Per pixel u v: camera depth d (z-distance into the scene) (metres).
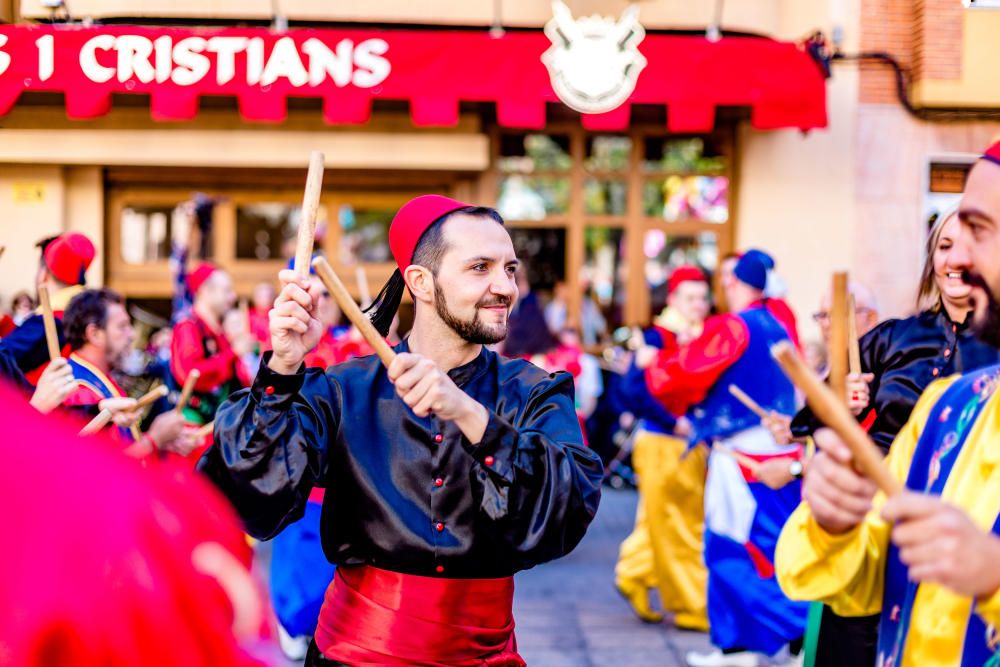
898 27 8.75
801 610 4.52
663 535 5.33
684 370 4.57
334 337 5.66
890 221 9.05
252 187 9.42
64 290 4.02
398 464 2.09
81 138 8.69
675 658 4.91
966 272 1.51
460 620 2.07
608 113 7.83
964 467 1.57
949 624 1.53
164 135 8.77
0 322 4.78
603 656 4.94
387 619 2.06
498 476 1.86
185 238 9.36
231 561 1.03
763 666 4.95
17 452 0.93
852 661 2.74
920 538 1.27
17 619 0.88
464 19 8.30
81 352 3.63
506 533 1.91
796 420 3.28
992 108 8.63
